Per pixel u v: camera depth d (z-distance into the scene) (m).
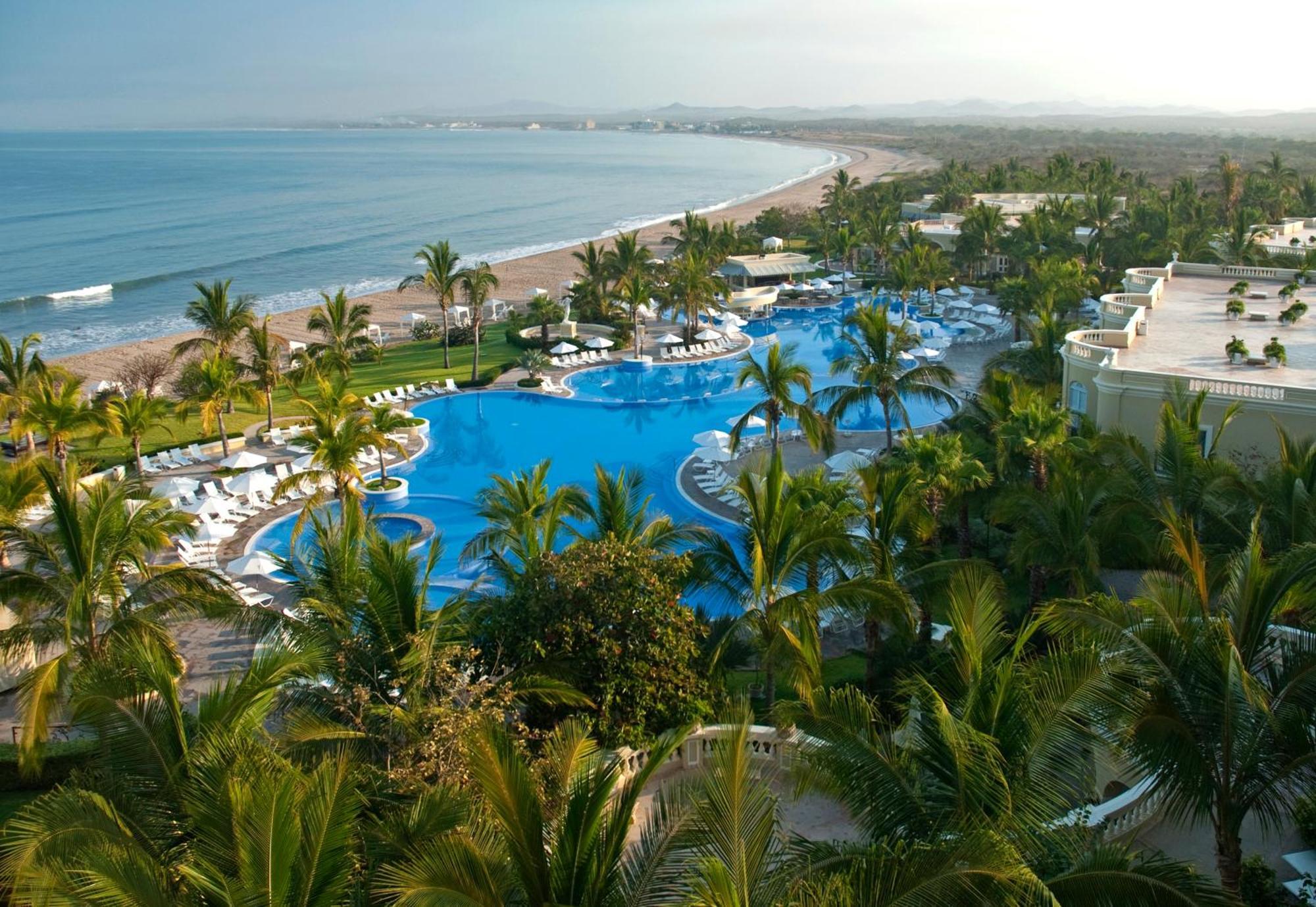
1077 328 47.19
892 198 133.75
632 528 25.16
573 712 19.30
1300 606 16.45
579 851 11.15
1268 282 57.22
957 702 14.16
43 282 117.88
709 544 23.34
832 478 41.03
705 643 22.98
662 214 195.38
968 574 17.56
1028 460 29.88
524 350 73.25
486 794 11.42
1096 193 119.31
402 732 16.86
